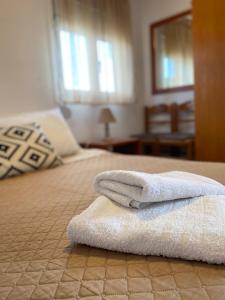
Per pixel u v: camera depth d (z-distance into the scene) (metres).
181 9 3.01
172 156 3.00
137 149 2.93
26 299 0.46
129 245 0.55
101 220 0.62
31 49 2.34
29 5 2.31
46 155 1.56
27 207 0.91
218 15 2.19
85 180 1.24
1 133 1.52
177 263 0.52
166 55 3.21
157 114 3.39
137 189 0.66
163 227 0.56
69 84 2.54
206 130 2.38
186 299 0.42
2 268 0.55
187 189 0.67
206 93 2.34
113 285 0.47
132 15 3.29
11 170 1.38
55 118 2.02
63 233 0.70
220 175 1.13
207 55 2.30
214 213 0.60
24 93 2.30
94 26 2.71
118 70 2.99
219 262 0.49
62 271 0.53
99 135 2.98
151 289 0.45
